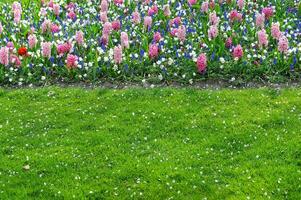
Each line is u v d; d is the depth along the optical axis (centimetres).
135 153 1070
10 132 1165
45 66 1438
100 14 1684
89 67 1409
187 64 1395
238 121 1156
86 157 1066
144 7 1770
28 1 1953
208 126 1149
